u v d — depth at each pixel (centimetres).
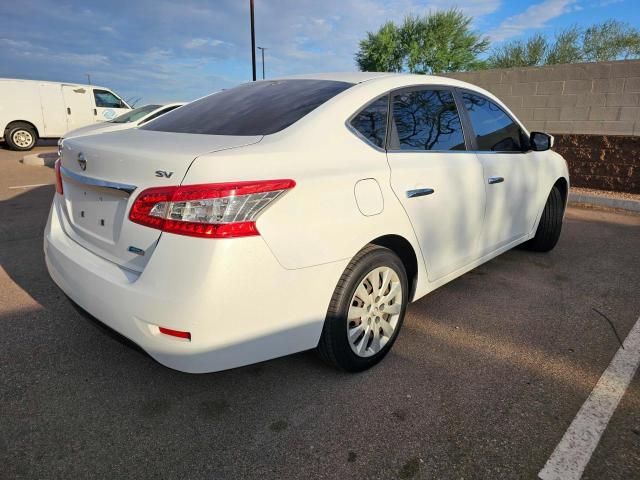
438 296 347
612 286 370
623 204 664
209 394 227
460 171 284
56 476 177
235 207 176
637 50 2120
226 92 301
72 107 1495
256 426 206
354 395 227
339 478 178
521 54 2266
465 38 2486
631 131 787
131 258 194
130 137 229
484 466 184
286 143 207
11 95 1394
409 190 245
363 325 238
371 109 247
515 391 232
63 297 328
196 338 177
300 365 253
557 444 196
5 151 1418
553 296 350
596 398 228
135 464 184
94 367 246
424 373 247
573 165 812
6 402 217
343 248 211
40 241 462
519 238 381
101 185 206
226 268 175
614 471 183
